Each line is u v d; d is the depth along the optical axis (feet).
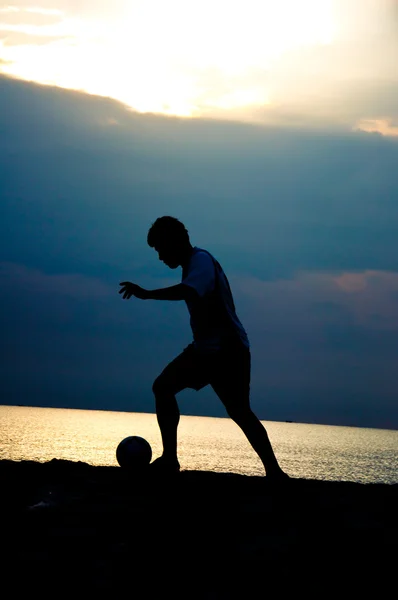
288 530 13.39
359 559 11.78
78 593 10.05
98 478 18.94
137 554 11.79
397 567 11.44
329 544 12.53
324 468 360.89
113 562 11.37
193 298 15.37
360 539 12.90
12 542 12.37
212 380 15.94
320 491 17.85
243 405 15.99
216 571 11.06
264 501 15.83
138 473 19.67
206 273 15.44
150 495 16.47
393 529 13.65
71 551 11.89
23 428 640.17
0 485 17.54
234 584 10.53
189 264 15.85
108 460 297.74
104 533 13.01
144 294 15.28
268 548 12.23
